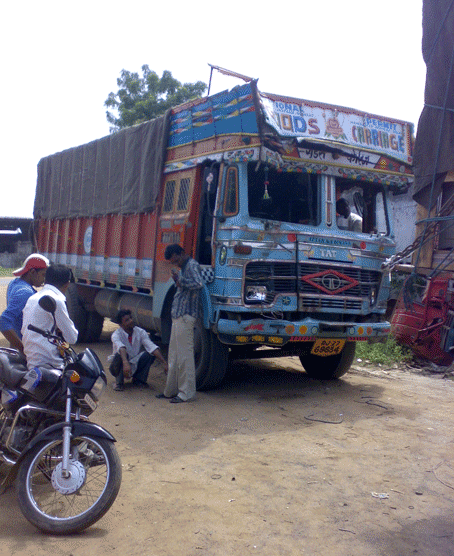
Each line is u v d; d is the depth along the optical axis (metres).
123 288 9.23
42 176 13.36
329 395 7.01
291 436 5.34
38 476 4.20
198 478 4.32
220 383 7.20
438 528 3.61
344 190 7.55
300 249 6.71
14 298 4.55
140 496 3.99
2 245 42.78
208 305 6.63
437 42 7.50
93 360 3.80
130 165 8.88
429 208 7.61
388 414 6.17
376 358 9.17
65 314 3.89
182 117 7.57
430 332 8.92
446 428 5.68
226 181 6.60
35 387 3.74
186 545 3.34
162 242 7.76
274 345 6.66
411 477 4.41
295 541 3.41
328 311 6.90
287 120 6.59
